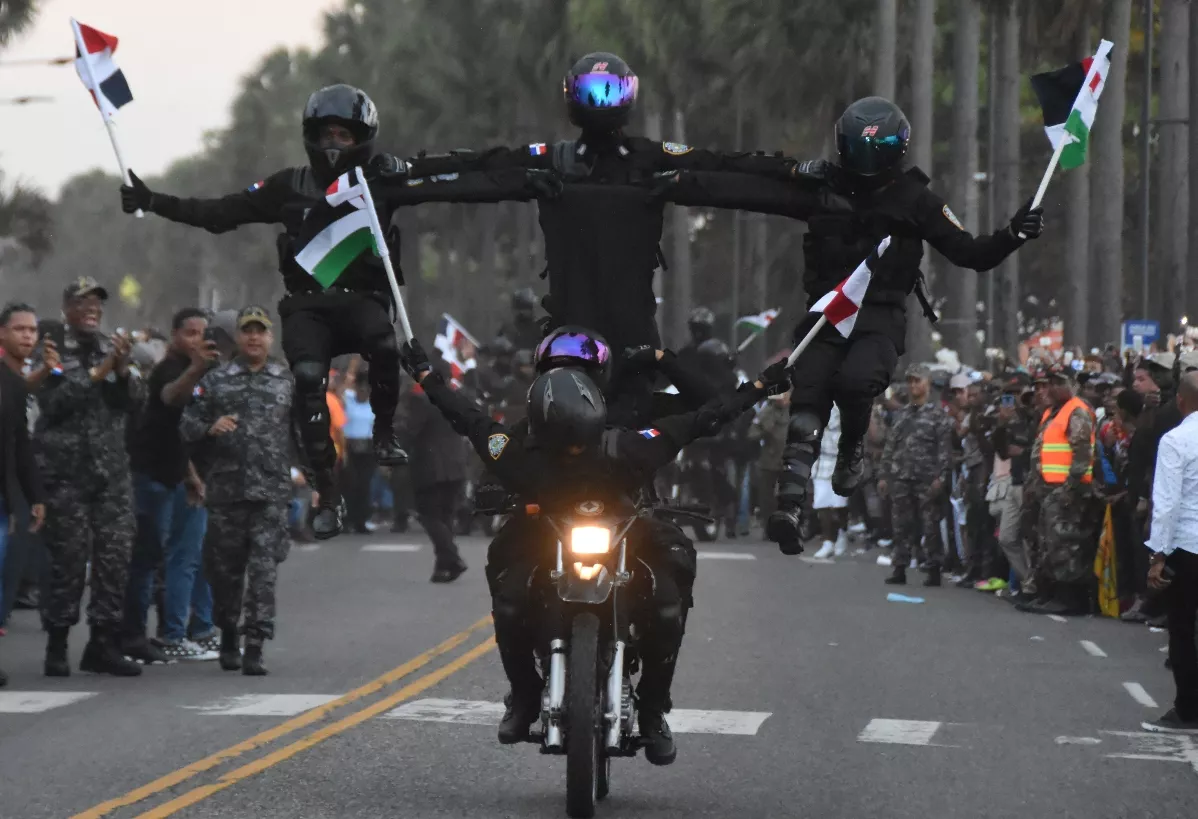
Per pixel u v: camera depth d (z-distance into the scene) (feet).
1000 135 554.87
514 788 103.96
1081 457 208.74
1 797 99.50
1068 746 122.62
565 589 91.86
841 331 97.14
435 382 97.04
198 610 171.53
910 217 101.35
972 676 158.92
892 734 126.31
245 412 155.74
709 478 335.06
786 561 291.38
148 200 106.93
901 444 255.29
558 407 92.12
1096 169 472.85
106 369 149.18
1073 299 537.24
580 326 98.53
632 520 95.09
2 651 170.60
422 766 110.42
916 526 259.19
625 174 102.12
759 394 97.66
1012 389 231.09
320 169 104.27
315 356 103.14
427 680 149.89
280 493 155.43
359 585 241.55
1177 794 106.22
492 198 102.42
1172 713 131.44
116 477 153.07
